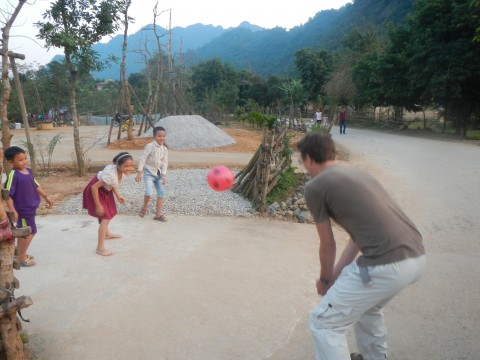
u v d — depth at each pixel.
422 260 2.29
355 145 16.91
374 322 2.70
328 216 2.42
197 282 4.23
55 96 35.59
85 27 10.09
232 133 21.70
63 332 3.36
